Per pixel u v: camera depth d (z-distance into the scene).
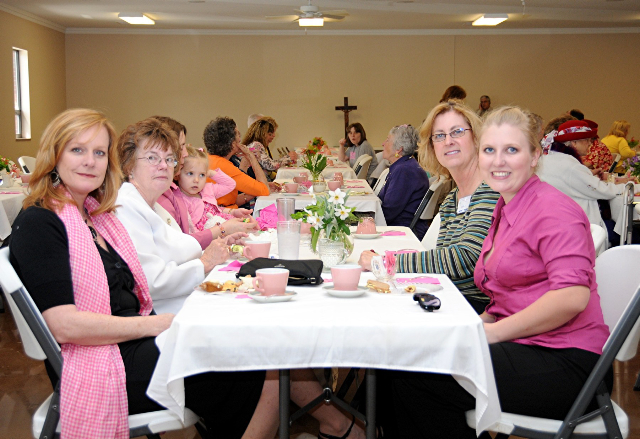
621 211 4.02
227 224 2.62
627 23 11.48
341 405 1.50
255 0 9.20
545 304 1.45
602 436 1.47
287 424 1.46
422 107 12.30
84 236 1.55
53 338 1.44
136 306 1.74
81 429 1.42
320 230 1.94
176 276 1.89
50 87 10.98
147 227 2.00
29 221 1.48
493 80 12.21
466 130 2.14
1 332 3.68
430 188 3.61
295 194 4.61
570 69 12.16
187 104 12.12
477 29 12.03
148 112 12.07
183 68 12.04
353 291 1.50
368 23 11.22
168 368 1.35
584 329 1.51
